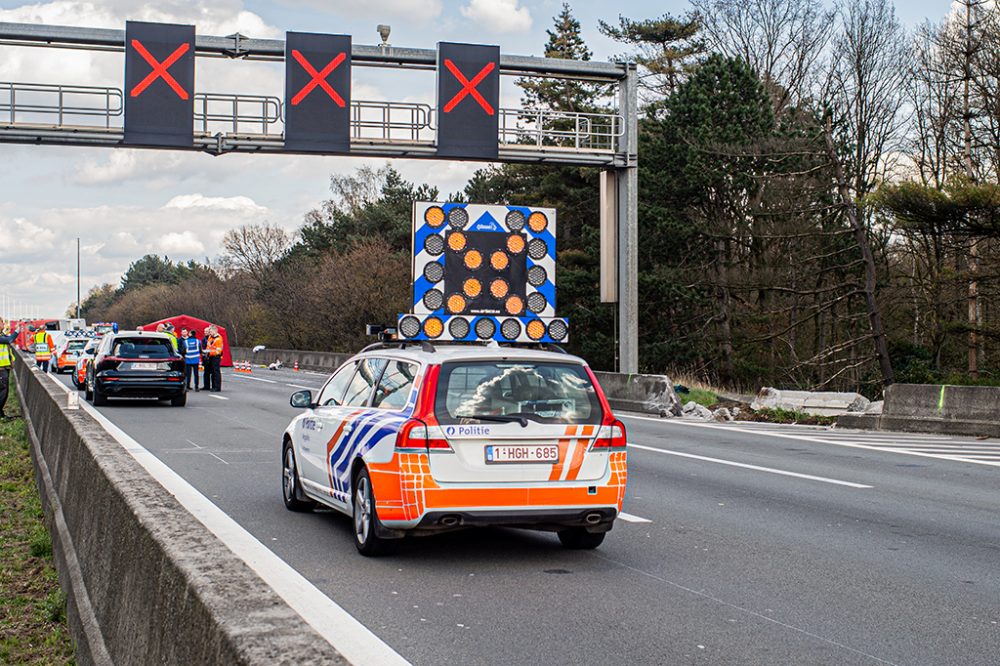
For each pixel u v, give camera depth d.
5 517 11.82
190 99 25.77
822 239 43.28
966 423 20.19
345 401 9.44
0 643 7.00
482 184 60.78
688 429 21.12
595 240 46.66
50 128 25.36
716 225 43.47
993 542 9.25
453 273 12.76
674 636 6.11
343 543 8.84
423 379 7.99
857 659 5.70
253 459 14.46
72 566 7.45
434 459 7.77
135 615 4.73
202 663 3.34
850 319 43.38
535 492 7.93
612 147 29.19
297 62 26.23
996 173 37.78
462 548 8.74
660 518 10.38
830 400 24.09
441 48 26.95
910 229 34.84
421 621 6.38
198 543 4.37
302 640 3.01
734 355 46.69
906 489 12.64
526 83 56.56
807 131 41.78
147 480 6.08
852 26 48.59
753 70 46.53
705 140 41.50
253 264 84.69
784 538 9.34
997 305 39.00
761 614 6.64
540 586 7.37
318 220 85.19
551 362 8.32
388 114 26.88
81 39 25.44
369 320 62.81
